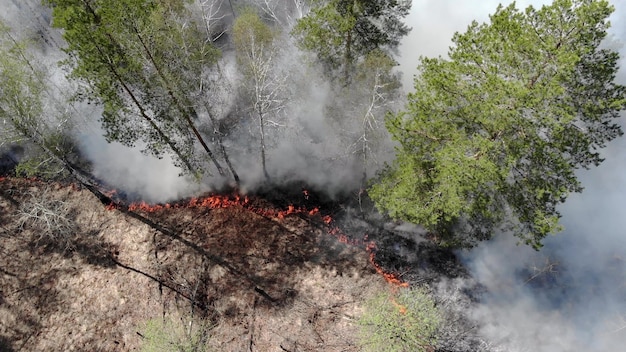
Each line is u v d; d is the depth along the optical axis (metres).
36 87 19.22
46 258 21.64
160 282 20.75
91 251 21.83
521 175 14.15
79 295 20.58
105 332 19.61
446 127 14.55
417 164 15.51
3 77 17.86
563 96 12.80
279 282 20.73
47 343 19.55
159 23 17.41
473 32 14.33
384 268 21.19
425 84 15.19
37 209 21.89
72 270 21.30
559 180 13.82
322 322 19.50
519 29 12.94
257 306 20.05
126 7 15.09
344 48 18.67
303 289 20.48
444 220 17.70
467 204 14.54
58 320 20.03
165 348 18.83
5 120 18.47
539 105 12.23
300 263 21.33
